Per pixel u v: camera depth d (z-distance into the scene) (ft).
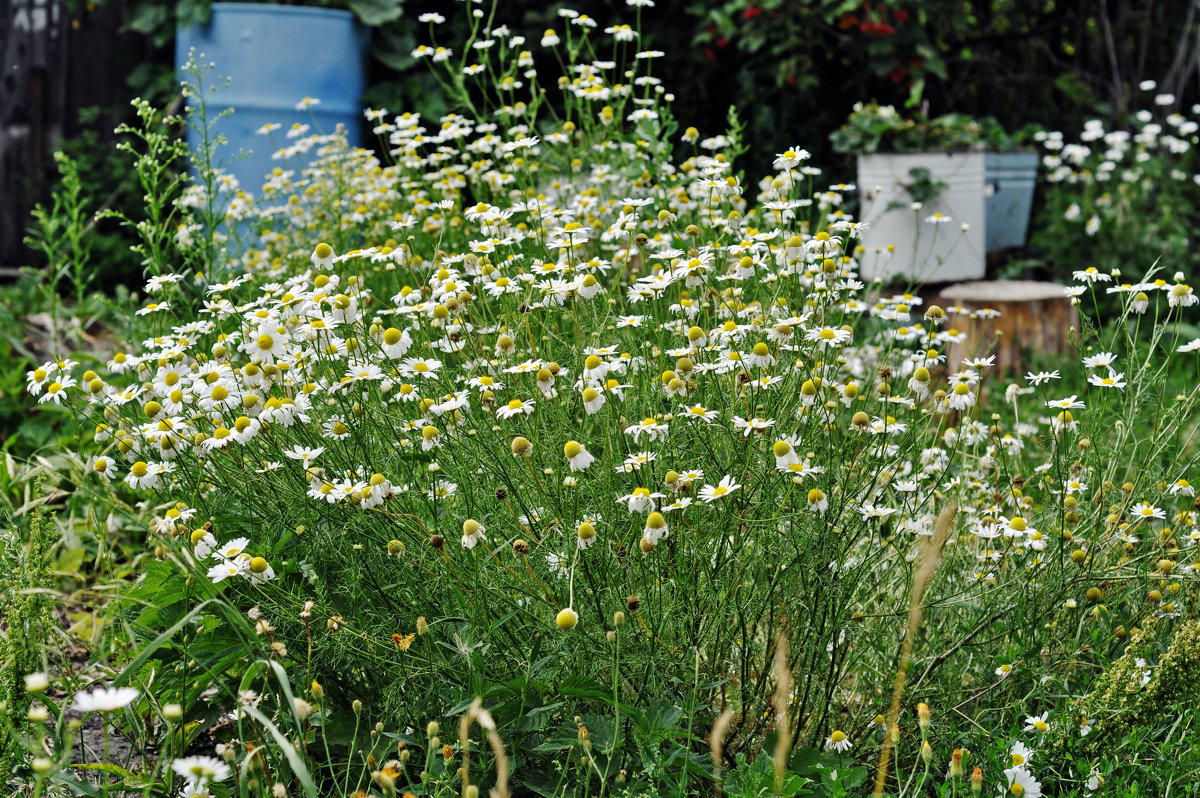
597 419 8.19
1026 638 7.63
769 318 8.35
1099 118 27.91
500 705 6.44
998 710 7.52
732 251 8.50
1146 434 10.52
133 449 7.52
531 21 22.61
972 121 20.94
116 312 13.67
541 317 9.17
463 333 8.28
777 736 6.92
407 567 7.00
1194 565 7.63
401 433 7.63
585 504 7.46
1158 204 24.40
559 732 6.57
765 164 22.97
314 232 14.39
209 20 19.11
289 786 6.66
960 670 7.88
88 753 7.77
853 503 7.43
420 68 22.21
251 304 8.59
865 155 19.86
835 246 9.16
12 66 23.81
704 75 22.94
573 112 21.70
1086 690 7.67
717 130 23.57
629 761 6.66
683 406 7.54
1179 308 8.53
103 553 10.08
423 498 7.37
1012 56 28.09
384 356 7.93
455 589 6.57
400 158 14.64
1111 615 7.95
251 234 15.24
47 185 24.06
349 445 7.71
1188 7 27.91
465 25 22.67
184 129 19.67
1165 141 24.62
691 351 7.82
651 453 7.09
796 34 22.22
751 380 7.46
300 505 7.25
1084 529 8.03
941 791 6.41
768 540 6.98
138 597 7.69
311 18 19.38
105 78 24.14
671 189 12.36
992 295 17.97
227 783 6.90
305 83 19.43
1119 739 6.97
